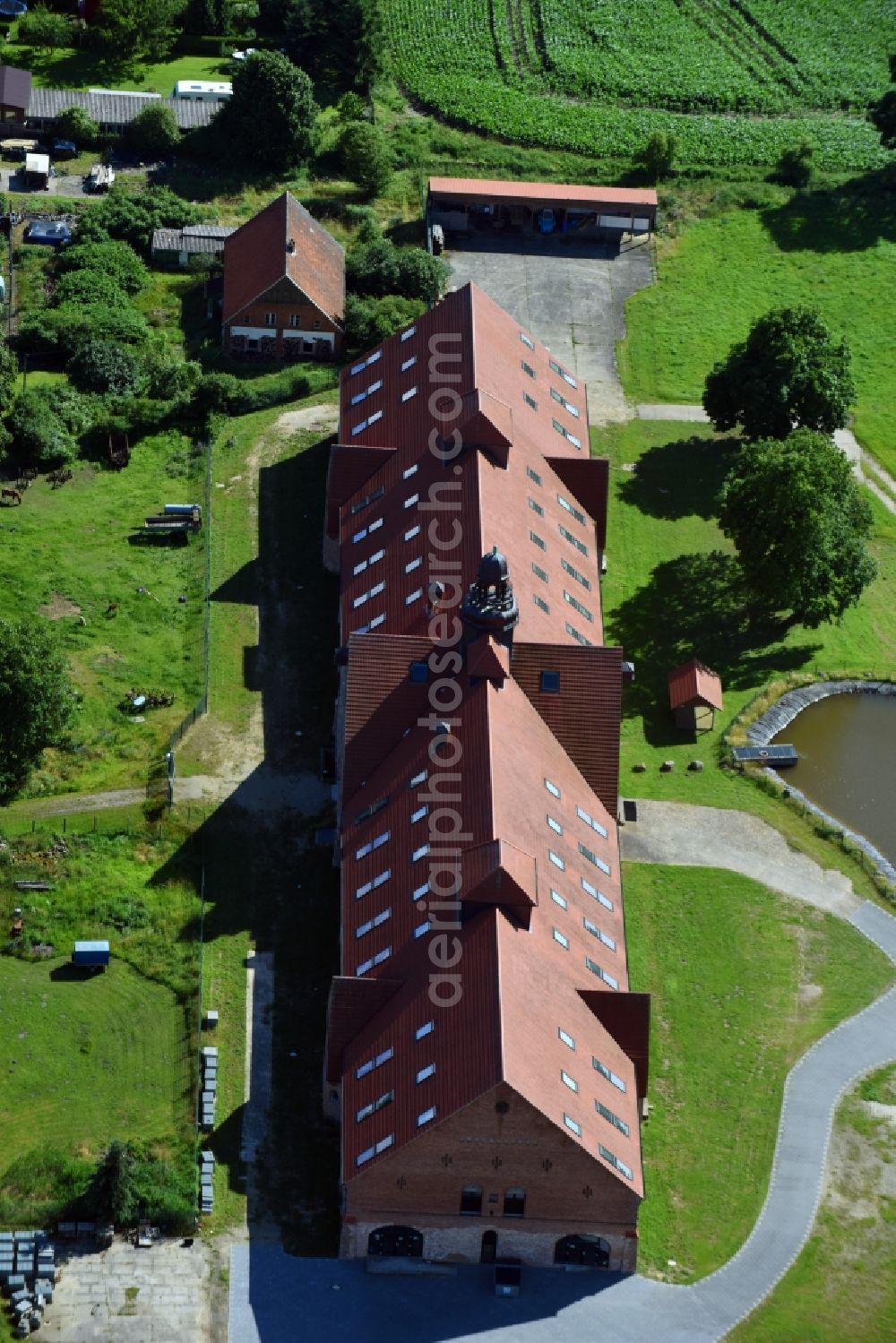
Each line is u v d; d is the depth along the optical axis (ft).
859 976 370.94
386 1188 303.27
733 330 558.15
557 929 327.88
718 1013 359.66
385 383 449.89
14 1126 325.42
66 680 391.24
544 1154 297.74
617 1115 311.06
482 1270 314.55
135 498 466.70
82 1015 345.51
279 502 468.75
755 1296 312.71
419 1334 303.27
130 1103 331.57
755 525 437.58
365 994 320.50
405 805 348.38
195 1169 320.70
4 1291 302.04
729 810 405.39
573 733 370.53
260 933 364.38
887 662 451.53
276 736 406.62
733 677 440.86
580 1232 309.63
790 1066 351.05
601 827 361.92
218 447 485.15
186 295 540.52
